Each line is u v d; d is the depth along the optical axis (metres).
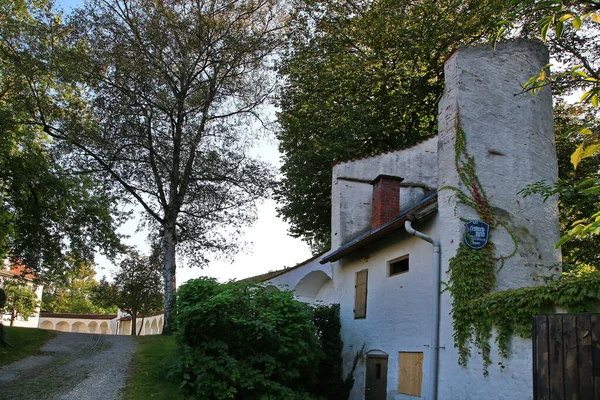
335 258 15.47
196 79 22.48
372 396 12.95
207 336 11.72
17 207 22.62
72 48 20.38
